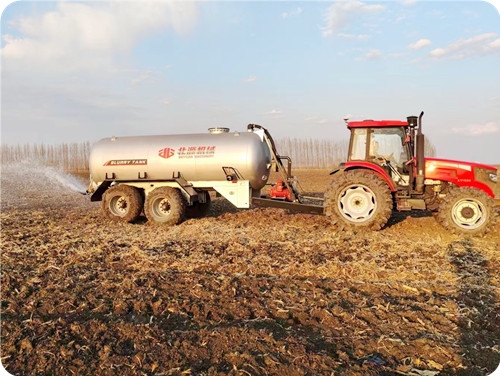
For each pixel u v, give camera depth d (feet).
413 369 10.37
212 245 23.20
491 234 25.94
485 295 15.15
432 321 12.90
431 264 18.98
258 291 15.65
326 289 15.99
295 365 10.49
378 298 14.71
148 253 21.38
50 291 16.02
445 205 25.88
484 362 10.72
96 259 20.57
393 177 27.94
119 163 31.81
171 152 31.01
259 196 32.40
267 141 31.86
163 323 13.07
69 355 11.20
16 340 12.09
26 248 22.71
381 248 22.02
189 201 31.40
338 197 27.30
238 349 11.27
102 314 13.87
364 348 11.34
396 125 27.53
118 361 10.87
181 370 10.44
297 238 24.76
